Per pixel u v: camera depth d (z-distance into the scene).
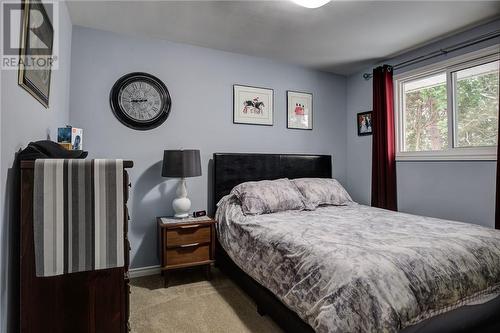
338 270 1.42
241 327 1.96
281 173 3.57
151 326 1.96
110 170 1.25
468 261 1.56
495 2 2.29
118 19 2.60
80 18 2.58
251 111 3.50
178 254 2.66
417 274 1.40
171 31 2.84
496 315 1.68
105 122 2.79
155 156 3.00
